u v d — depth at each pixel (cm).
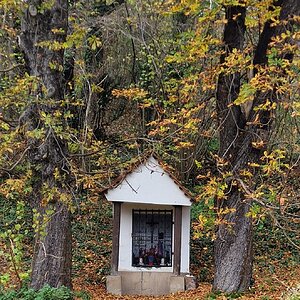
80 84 1175
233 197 1031
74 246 1415
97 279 1232
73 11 1383
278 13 877
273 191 909
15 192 980
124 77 1645
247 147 1010
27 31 916
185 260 1163
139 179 1145
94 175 1013
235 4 837
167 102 1099
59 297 864
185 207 1174
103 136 1666
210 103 1219
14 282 1014
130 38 1526
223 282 1044
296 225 1555
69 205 900
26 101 862
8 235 855
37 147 905
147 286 1147
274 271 1309
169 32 1539
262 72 848
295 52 835
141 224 1189
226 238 1042
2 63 1088
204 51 907
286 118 1195
